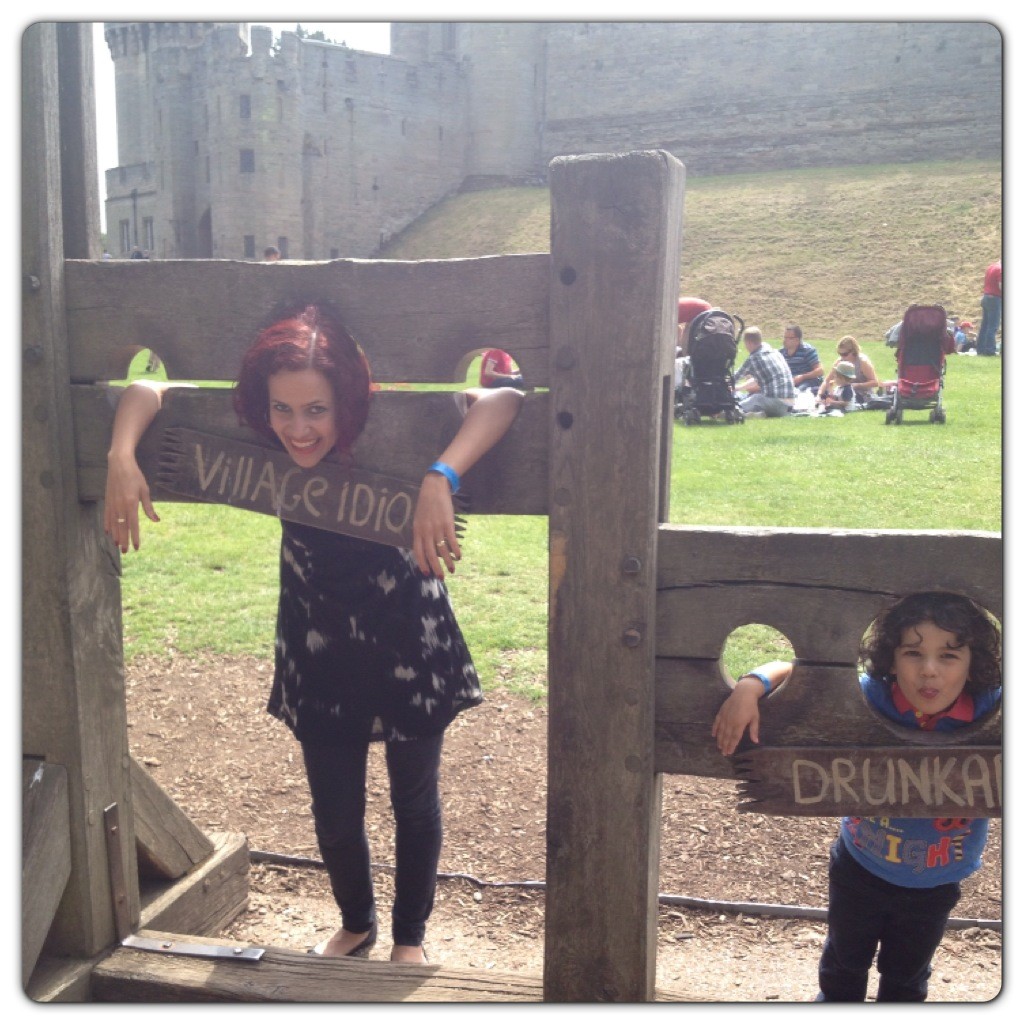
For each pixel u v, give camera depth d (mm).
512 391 2141
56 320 2371
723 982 2734
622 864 2178
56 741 2508
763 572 2066
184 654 5219
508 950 2947
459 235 44875
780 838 3523
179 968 2508
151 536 7555
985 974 2764
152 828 2854
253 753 4219
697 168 46125
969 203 33406
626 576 2086
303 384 2113
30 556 2451
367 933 2773
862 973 2340
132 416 2320
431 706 2400
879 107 41906
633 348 2020
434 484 2074
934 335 10922
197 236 48688
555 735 2174
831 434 10633
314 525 2252
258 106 44594
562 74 48844
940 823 2141
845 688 2062
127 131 51250
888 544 2006
